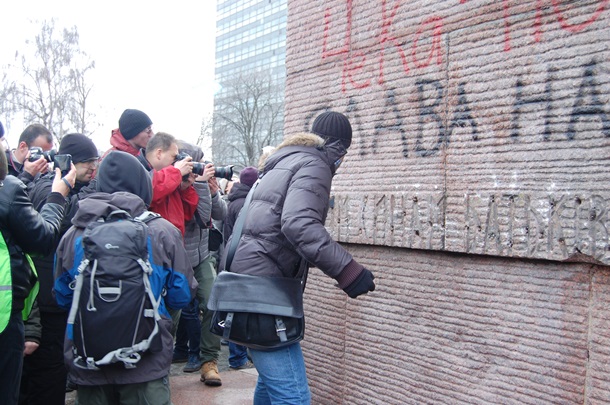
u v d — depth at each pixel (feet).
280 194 8.73
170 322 9.52
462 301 9.51
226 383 15.28
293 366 8.86
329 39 12.10
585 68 7.93
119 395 9.17
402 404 10.46
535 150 8.43
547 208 8.20
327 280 12.16
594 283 7.87
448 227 9.54
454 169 9.52
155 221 9.52
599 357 7.76
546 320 8.38
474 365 9.29
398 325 10.59
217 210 15.87
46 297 11.91
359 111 11.37
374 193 10.89
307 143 9.06
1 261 8.71
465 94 9.41
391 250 10.78
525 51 8.63
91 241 8.71
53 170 12.67
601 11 7.80
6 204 9.13
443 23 9.82
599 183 7.71
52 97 128.16
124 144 15.20
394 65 10.68
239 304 8.50
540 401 8.41
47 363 12.21
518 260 8.75
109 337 8.50
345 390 11.65
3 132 11.67
